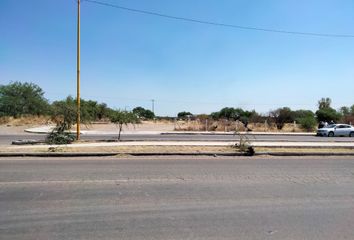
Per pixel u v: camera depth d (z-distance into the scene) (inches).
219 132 1492.4
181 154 592.1
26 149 607.5
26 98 2308.1
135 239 191.6
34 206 255.6
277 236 199.2
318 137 1315.2
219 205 263.4
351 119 2143.2
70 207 253.9
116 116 904.3
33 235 196.4
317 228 213.6
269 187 330.3
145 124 2266.2
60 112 813.2
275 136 1328.7
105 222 220.2
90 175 385.4
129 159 533.0
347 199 287.3
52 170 418.9
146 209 250.5
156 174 395.5
